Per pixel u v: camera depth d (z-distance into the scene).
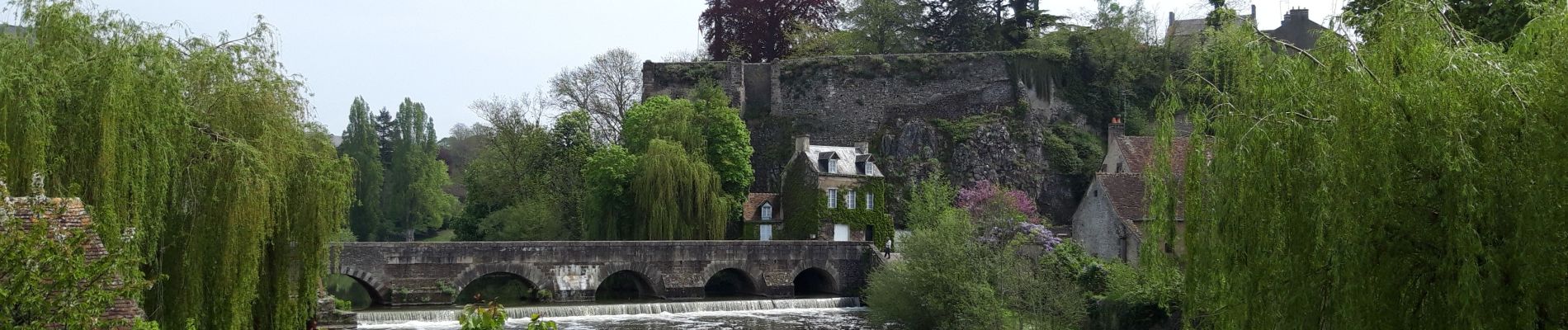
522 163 72.00
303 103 26.20
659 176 58.31
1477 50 15.13
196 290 21.88
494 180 72.38
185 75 23.44
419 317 43.81
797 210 65.88
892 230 66.56
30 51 20.69
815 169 64.75
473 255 49.16
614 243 52.22
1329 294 15.52
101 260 11.80
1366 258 14.77
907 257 41.81
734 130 66.50
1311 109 16.22
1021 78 83.06
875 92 83.94
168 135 21.69
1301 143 15.96
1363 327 14.73
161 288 21.67
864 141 82.25
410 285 47.84
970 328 37.34
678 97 82.69
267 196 23.19
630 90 82.62
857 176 65.75
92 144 20.02
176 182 21.95
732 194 66.25
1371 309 14.75
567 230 66.31
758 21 87.12
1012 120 81.12
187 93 23.39
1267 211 16.09
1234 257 16.58
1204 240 17.25
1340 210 15.02
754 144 83.00
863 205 65.75
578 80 81.00
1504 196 14.09
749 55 88.62
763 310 50.53
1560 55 14.45
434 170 98.94
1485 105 14.31
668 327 44.19
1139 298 33.38
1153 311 33.00
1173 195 18.53
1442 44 15.23
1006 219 47.91
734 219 65.88
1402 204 14.79
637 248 52.78
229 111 23.59
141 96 21.03
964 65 84.00
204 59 23.83
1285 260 15.79
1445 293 14.52
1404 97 14.82
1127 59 85.88
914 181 76.38
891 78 84.00
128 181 20.25
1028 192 78.38
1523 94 14.46
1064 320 35.72
